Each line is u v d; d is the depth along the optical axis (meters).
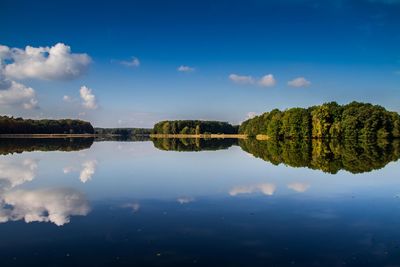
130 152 60.78
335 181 28.92
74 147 74.75
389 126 99.12
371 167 37.75
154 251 13.15
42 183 27.81
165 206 19.98
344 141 95.25
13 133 177.25
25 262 12.16
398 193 24.02
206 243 14.04
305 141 97.81
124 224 16.44
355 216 18.06
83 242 14.02
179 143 103.44
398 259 12.65
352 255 12.99
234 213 18.52
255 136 154.75
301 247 13.73
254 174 32.97
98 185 26.98
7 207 19.70
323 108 102.38
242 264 12.13
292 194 23.64
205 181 28.97
